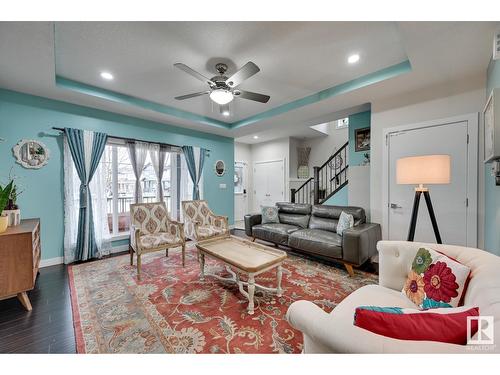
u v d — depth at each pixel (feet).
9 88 9.32
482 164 8.13
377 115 10.61
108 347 5.06
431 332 2.33
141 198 13.37
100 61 8.07
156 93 10.97
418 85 9.08
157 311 6.50
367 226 10.09
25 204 9.82
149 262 10.64
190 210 12.92
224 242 9.26
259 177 24.26
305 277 8.92
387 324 2.46
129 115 12.90
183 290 7.81
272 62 8.18
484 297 2.89
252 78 9.45
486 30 5.80
